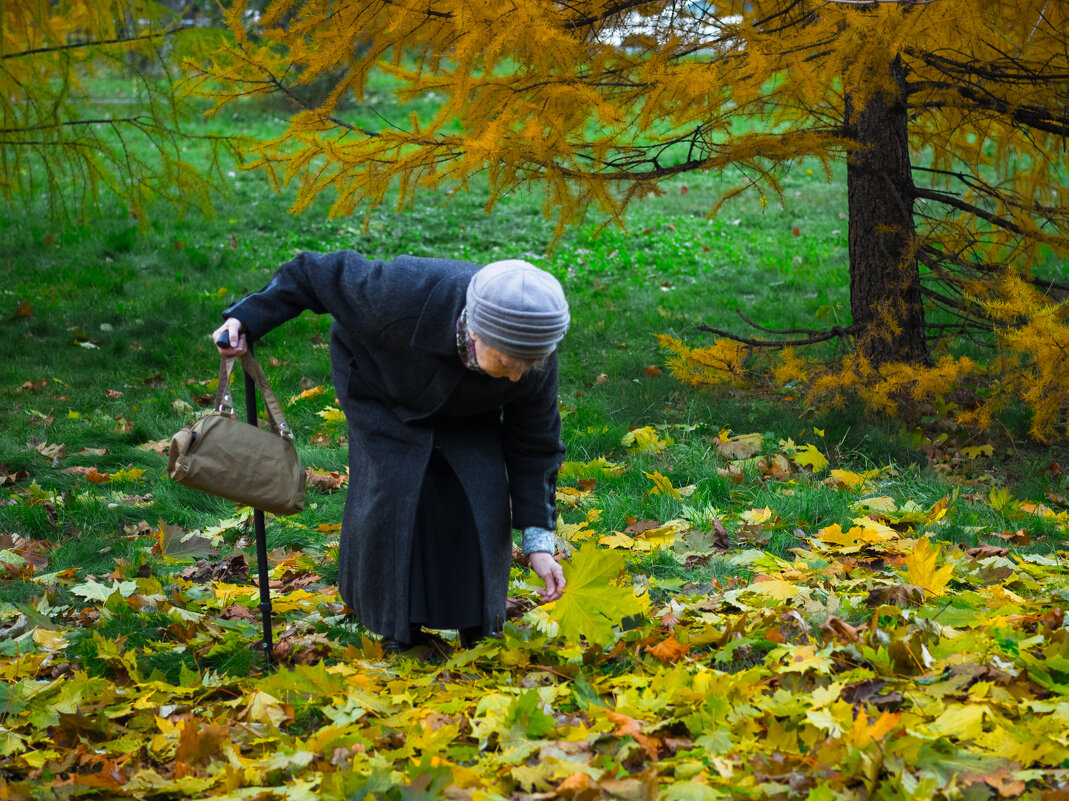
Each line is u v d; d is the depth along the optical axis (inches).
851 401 225.8
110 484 189.2
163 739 93.2
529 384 100.2
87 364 270.7
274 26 191.3
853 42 169.0
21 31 277.9
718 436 214.7
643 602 123.8
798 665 97.4
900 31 166.6
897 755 83.2
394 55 186.1
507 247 409.7
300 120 190.5
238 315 102.7
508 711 91.4
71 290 326.6
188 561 150.8
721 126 201.8
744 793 78.0
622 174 205.0
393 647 113.7
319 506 177.9
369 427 105.7
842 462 202.8
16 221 400.8
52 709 98.1
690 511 164.9
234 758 87.6
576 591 106.4
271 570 149.3
